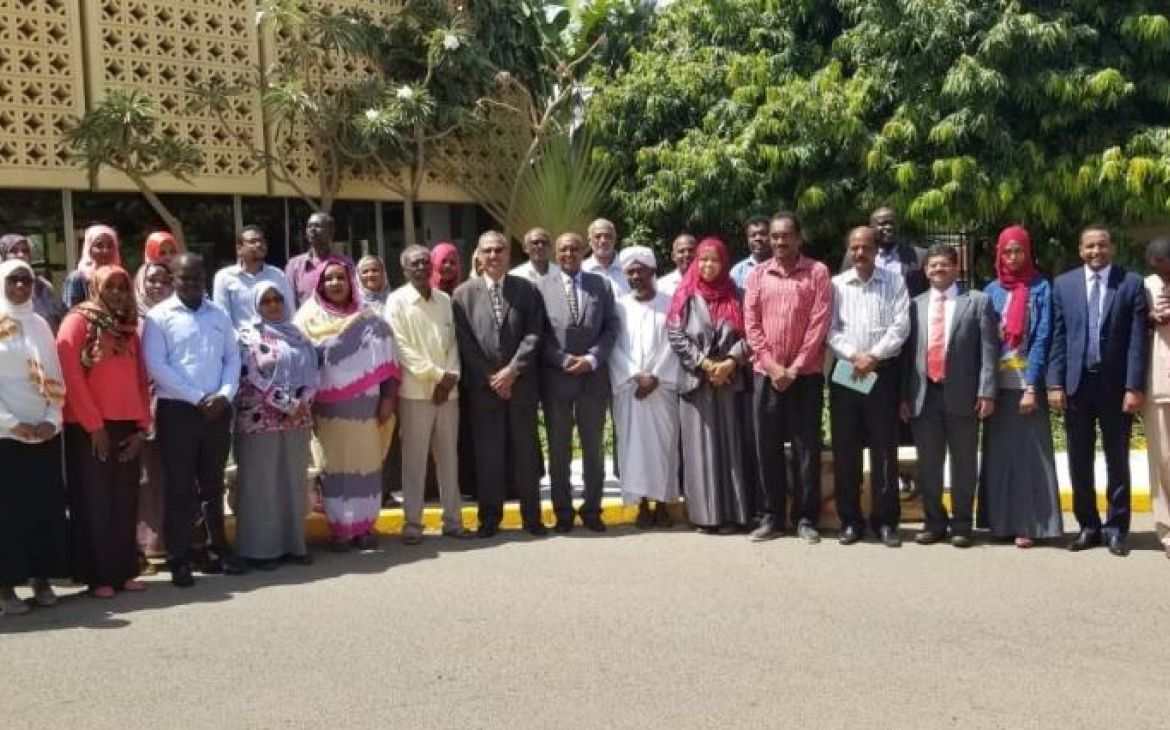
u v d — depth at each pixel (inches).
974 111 491.5
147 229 469.7
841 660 208.4
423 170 511.8
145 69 454.3
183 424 275.0
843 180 515.8
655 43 587.5
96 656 220.4
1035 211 495.2
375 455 311.3
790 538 310.0
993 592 251.9
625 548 302.2
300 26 476.4
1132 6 504.4
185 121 464.8
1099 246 286.0
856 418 300.8
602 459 327.0
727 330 312.8
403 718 184.7
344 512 307.3
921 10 494.3
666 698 191.0
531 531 323.6
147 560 297.1
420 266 313.1
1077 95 485.1
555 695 193.5
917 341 298.8
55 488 257.9
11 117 419.5
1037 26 482.0
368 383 305.6
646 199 535.5
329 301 308.5
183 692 199.0
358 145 492.4
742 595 252.4
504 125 550.3
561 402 320.8
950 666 204.5
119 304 265.9
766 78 532.4
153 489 300.0
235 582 278.2
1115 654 210.1
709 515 315.9
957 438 295.7
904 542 303.9
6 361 248.5
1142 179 478.3
